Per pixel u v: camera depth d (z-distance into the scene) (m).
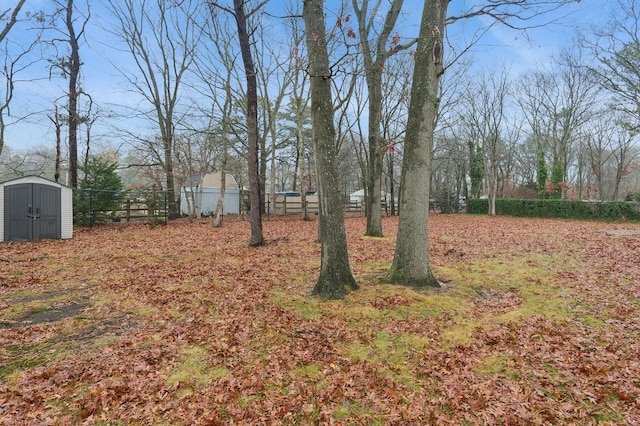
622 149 31.30
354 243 11.30
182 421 2.79
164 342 4.15
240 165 28.03
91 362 3.67
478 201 31.88
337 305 5.26
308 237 13.09
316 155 5.79
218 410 2.93
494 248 10.52
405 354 3.84
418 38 5.70
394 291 5.75
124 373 3.45
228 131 19.62
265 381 3.35
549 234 14.09
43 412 2.88
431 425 2.74
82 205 15.88
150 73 19.70
